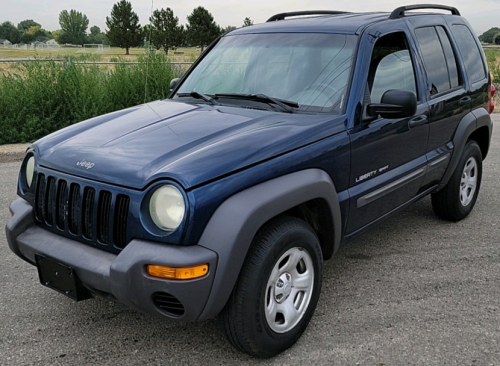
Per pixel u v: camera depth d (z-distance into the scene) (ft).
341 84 11.21
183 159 8.67
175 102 12.68
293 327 9.64
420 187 13.92
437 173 14.51
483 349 9.70
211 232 8.18
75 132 11.09
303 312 9.87
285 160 9.29
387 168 12.11
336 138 10.39
